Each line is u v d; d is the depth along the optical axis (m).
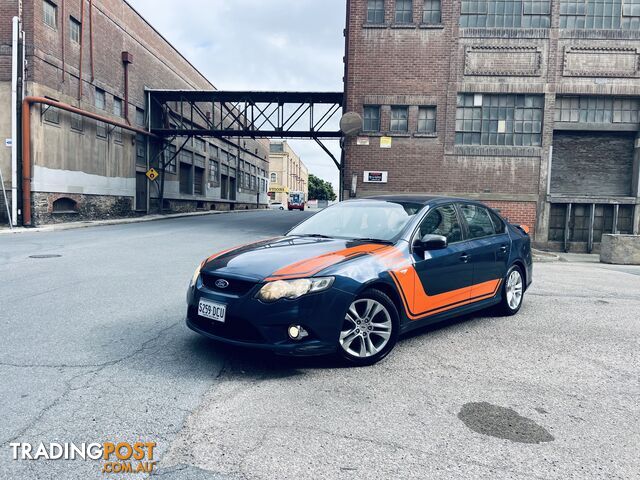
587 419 3.24
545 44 16.11
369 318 4.15
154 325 5.15
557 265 12.45
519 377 3.97
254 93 25.50
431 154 16.52
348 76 16.70
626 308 6.74
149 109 27.12
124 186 24.92
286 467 2.56
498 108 16.45
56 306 5.92
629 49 15.97
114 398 3.35
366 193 16.72
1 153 17.81
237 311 3.79
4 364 3.94
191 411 3.18
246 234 16.69
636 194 16.31
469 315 6.12
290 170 93.81
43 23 18.23
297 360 4.21
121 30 24.36
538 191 16.36
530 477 2.54
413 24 16.38
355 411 3.25
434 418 3.18
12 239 13.64
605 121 16.44
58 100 19.22
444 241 4.50
